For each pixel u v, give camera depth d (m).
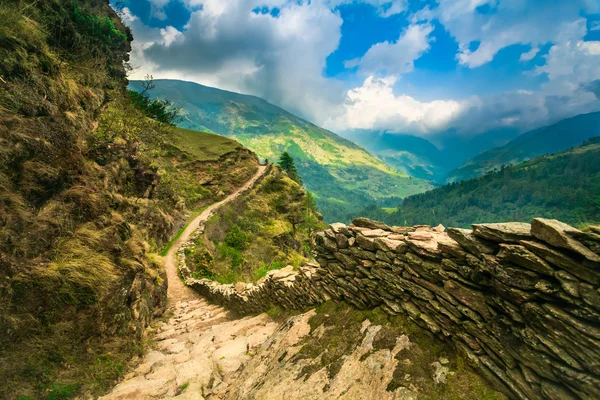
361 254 5.64
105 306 6.24
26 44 7.59
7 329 4.69
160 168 33.69
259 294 9.92
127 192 13.23
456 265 3.83
